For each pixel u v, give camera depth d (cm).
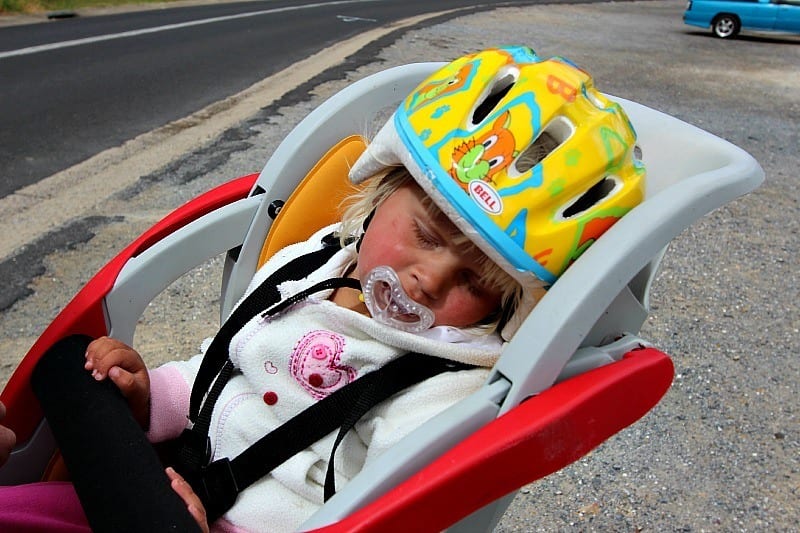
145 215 344
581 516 203
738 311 310
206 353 139
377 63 755
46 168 407
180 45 879
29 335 252
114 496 101
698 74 850
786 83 835
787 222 407
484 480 94
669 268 342
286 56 809
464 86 117
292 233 160
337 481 125
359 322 127
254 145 452
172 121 511
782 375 268
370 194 134
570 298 100
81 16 1199
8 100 560
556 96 113
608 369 106
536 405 98
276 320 136
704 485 216
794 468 224
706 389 257
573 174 109
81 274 290
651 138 133
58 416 116
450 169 111
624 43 1107
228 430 131
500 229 107
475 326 126
